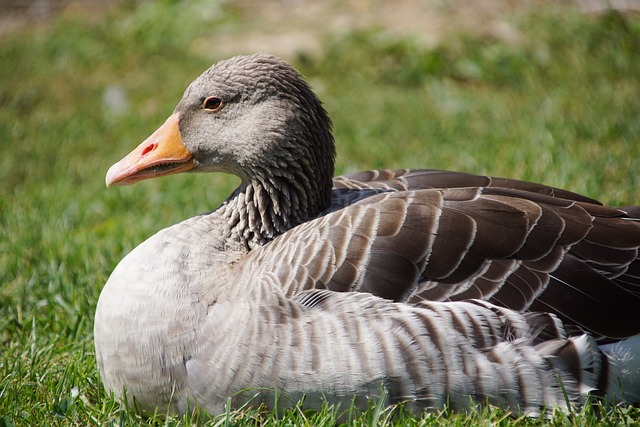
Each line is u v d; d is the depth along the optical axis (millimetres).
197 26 27906
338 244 9203
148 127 22000
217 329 9055
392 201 9570
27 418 9383
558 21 24953
